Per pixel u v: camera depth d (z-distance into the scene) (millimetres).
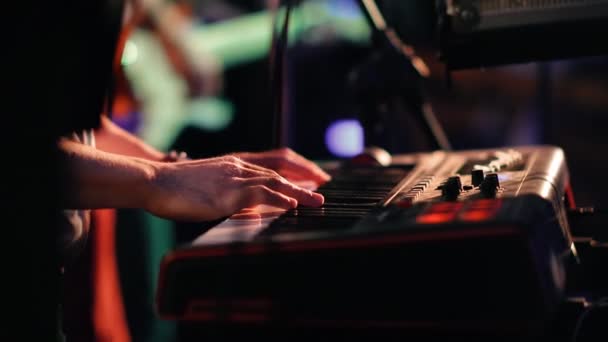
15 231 1694
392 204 1898
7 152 1694
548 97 4406
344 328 1716
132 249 4121
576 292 1919
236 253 1707
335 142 4422
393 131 2959
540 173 2023
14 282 1694
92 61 1739
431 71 4516
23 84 1697
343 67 4430
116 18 1761
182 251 1717
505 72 4859
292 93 4449
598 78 5004
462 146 4969
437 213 1753
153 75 4285
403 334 1705
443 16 2002
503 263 1648
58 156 1726
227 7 4688
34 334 1701
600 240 2096
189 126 4559
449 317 1663
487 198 1851
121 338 3732
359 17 4371
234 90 4605
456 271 1660
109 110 2393
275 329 1728
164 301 1721
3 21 1692
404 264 1672
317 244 1690
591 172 5051
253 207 1919
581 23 1956
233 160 1959
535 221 1697
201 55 4480
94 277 3473
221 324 1734
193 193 1864
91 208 1842
